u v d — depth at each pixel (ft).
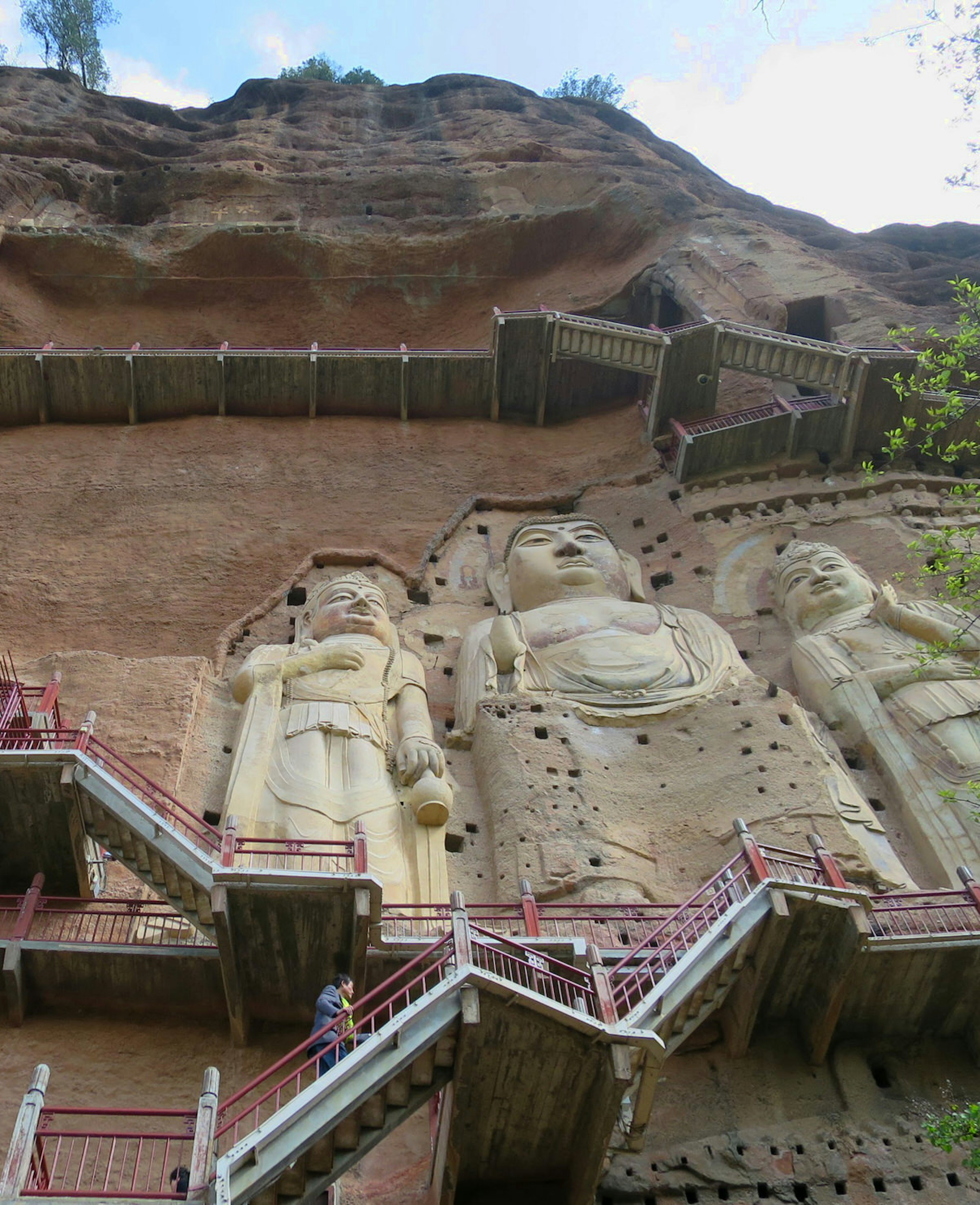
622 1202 38.99
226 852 40.14
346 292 95.09
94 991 41.88
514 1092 36.27
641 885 48.78
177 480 76.54
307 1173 33.24
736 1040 41.98
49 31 142.51
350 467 78.84
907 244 107.96
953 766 52.29
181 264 93.56
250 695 55.36
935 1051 43.04
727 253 91.09
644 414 81.92
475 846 51.52
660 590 70.28
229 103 130.00
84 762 41.93
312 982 41.45
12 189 95.96
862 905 40.78
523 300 94.99
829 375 74.54
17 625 64.95
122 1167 37.29
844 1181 39.47
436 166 106.22
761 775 52.01
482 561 73.15
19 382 80.33
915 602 61.46
